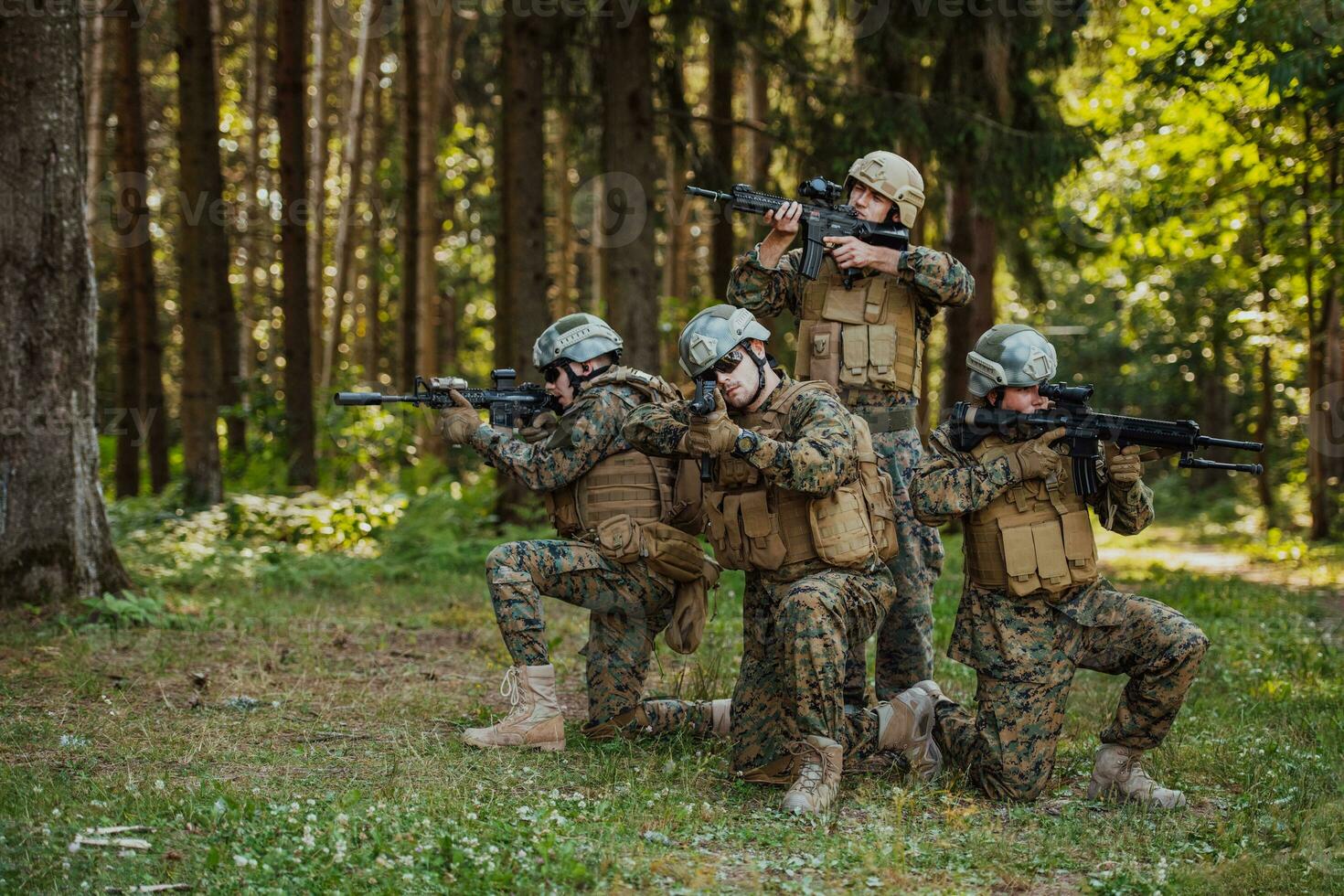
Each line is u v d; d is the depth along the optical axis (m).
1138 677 5.78
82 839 4.78
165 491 18.83
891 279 6.78
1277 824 5.50
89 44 23.17
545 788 5.79
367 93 33.25
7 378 9.73
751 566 6.01
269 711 7.15
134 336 22.62
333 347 28.72
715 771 6.28
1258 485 30.73
